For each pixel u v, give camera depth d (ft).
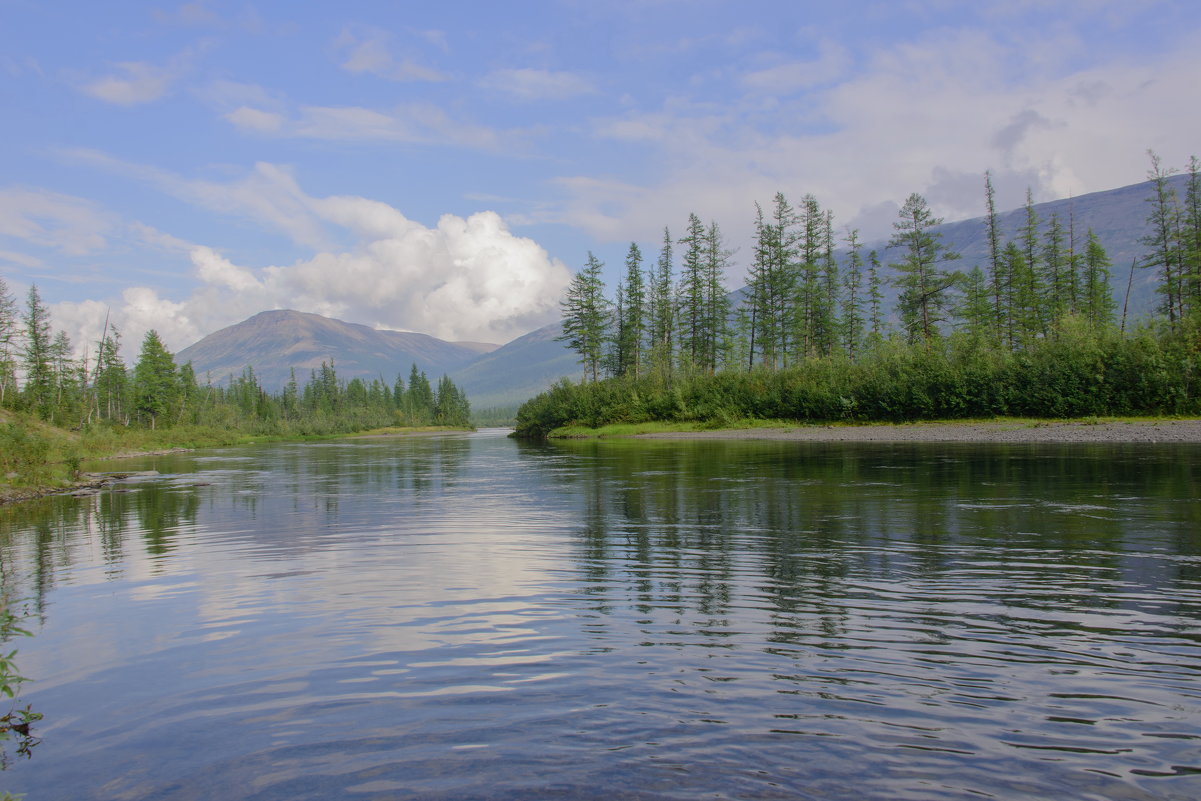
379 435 410.11
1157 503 44.57
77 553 39.96
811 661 19.10
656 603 25.17
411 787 13.08
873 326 250.57
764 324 238.07
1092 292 227.61
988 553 31.86
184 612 26.27
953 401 156.76
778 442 138.62
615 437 201.26
